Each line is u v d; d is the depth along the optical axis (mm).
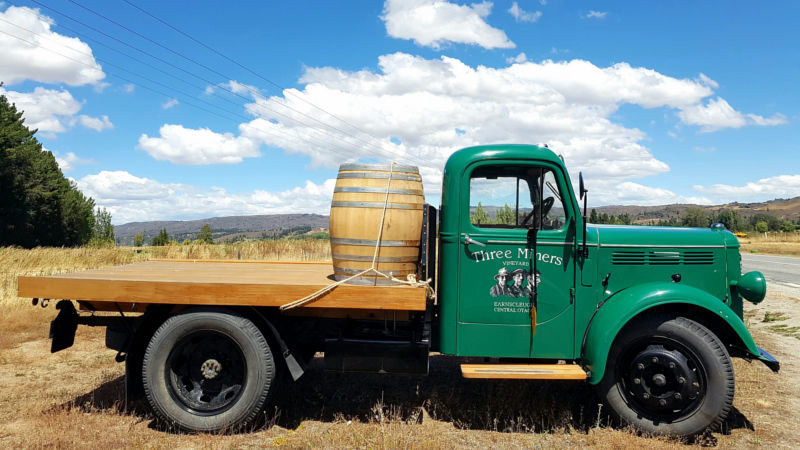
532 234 3930
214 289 3822
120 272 4695
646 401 3719
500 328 3973
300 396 4609
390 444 3496
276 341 4023
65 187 50625
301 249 17453
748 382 5133
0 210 40062
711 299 3764
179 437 3738
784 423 4082
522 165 3994
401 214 3973
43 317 7508
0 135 39906
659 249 4090
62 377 5090
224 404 3855
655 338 3768
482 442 3672
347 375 5254
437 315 4172
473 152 4023
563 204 3982
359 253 3963
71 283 3938
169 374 3857
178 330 3828
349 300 3727
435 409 4277
